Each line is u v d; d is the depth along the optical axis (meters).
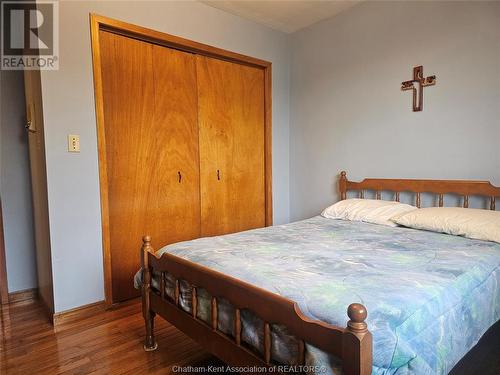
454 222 1.95
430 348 1.02
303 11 2.92
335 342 0.86
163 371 1.64
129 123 2.44
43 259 2.34
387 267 1.36
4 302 2.52
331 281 1.19
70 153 2.12
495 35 2.10
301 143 3.42
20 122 2.59
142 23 2.40
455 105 2.30
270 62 3.29
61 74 2.06
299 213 3.50
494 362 1.62
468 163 2.26
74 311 2.19
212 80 2.92
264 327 1.10
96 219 2.26
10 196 2.56
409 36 2.52
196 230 2.88
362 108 2.86
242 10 2.88
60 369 1.66
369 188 2.79
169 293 1.65
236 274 1.30
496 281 1.48
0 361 1.74
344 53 2.96
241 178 3.21
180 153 2.74
